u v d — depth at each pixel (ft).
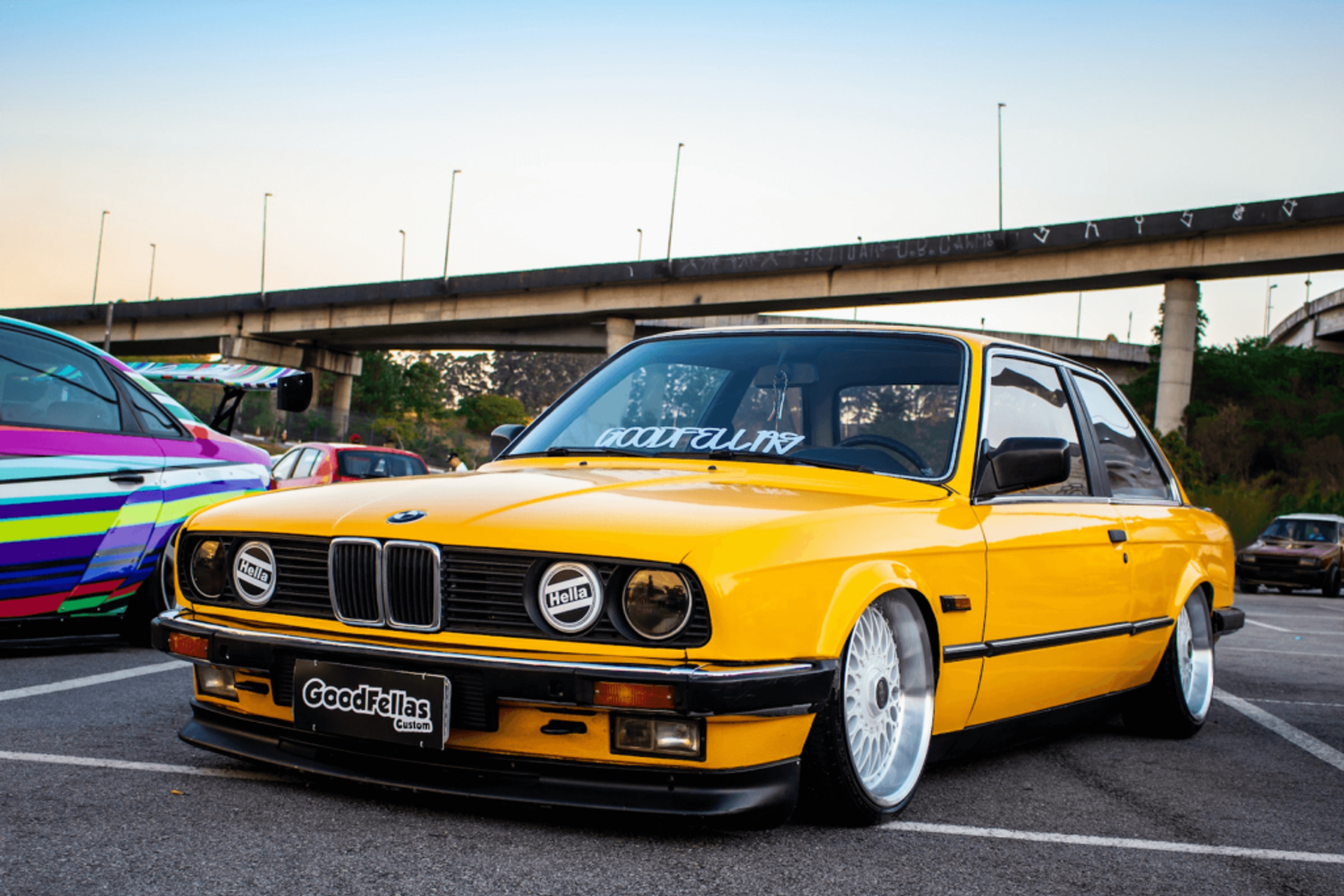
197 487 18.35
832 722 9.03
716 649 8.24
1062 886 8.54
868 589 9.28
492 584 8.63
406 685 8.63
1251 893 8.70
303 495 10.30
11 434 16.02
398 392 270.46
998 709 11.64
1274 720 17.29
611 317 159.63
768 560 8.55
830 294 138.41
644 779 8.41
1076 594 12.60
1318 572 66.13
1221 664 24.73
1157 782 12.59
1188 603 16.06
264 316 193.36
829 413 12.05
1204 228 112.47
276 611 9.48
